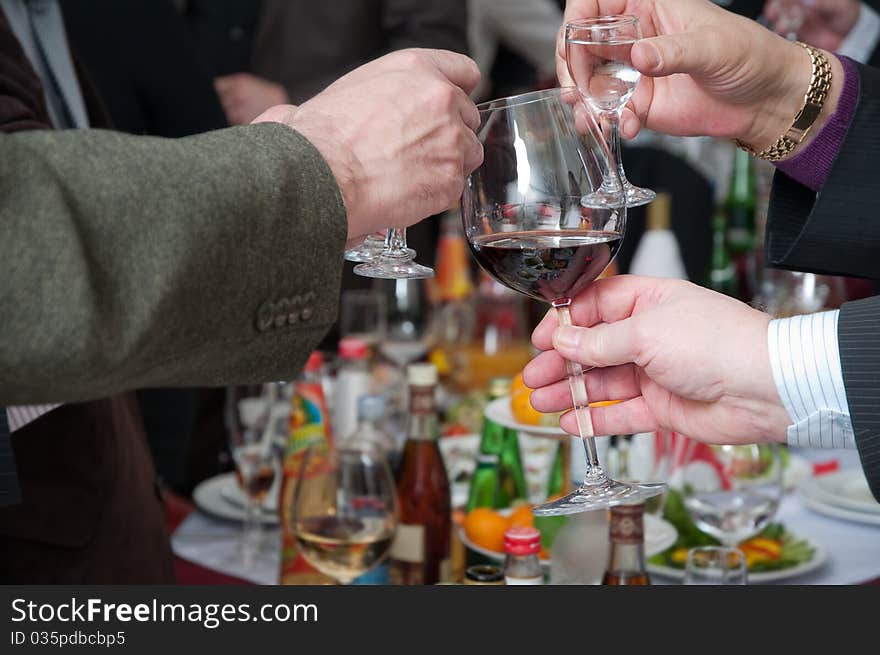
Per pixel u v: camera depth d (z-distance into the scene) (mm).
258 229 864
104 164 822
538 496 1720
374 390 2227
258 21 3633
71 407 1284
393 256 1068
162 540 1458
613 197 1003
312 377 1650
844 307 1039
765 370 1041
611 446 1759
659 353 1072
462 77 1047
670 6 1306
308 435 1601
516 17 4090
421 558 1529
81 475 1300
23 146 808
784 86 1319
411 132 968
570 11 1347
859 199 1330
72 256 788
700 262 3066
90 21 2525
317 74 3514
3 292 776
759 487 1537
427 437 1549
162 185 831
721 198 3463
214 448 2498
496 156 1010
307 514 1428
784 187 1413
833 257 1367
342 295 2754
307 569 1549
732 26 1282
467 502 1660
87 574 1313
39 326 781
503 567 1375
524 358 2611
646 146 3162
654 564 1555
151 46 2568
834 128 1336
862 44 2980
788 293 2453
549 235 1007
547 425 1521
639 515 1309
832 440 1057
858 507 1741
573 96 1008
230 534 1782
